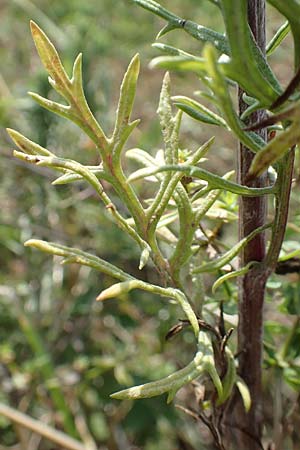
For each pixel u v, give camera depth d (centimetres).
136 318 31
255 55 11
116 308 32
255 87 9
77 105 12
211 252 17
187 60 8
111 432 30
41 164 12
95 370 29
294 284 19
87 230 33
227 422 16
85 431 29
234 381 15
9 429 31
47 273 33
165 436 30
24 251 33
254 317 15
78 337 31
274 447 19
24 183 34
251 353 15
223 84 8
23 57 44
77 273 32
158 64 8
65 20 43
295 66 10
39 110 34
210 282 24
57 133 34
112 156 12
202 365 13
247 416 16
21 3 42
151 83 40
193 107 13
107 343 31
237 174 14
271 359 19
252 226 14
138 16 43
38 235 34
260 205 14
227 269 16
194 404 28
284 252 18
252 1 12
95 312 32
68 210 33
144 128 39
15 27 45
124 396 12
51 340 31
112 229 32
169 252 26
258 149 10
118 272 12
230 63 9
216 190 13
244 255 14
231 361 15
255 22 12
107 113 36
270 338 19
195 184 16
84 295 32
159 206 13
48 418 30
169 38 41
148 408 30
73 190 33
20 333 32
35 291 33
